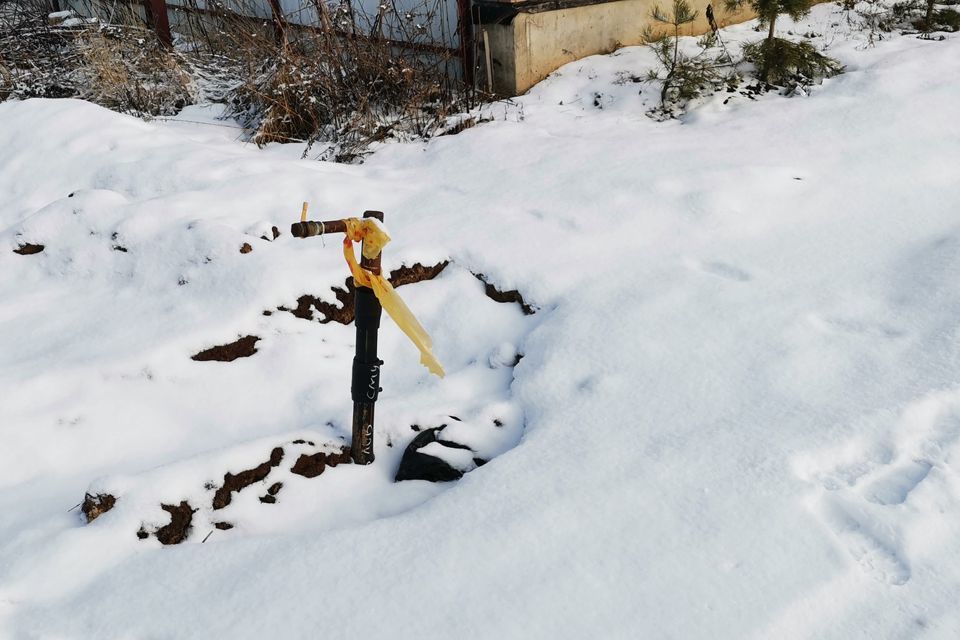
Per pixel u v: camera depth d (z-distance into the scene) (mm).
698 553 2648
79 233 4988
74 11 10039
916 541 2631
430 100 7219
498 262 4566
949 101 5965
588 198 5059
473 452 3492
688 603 2482
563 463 3141
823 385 3395
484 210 5062
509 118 6742
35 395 3668
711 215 4855
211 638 2510
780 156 5477
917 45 7172
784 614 2426
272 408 3857
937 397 3219
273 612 2580
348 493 3406
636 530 2764
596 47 7664
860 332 3746
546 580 2602
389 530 2881
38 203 5926
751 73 7055
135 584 2744
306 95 6906
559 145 5953
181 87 8055
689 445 3139
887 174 5195
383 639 2453
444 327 4383
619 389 3559
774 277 4273
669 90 6801
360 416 3395
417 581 2643
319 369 4055
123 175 5844
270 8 8898
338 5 7656
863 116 5910
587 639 2393
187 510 3113
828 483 2918
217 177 5602
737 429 3193
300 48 7465
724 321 3908
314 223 2951
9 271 5020
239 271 4410
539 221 4902
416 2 7781
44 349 4141
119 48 8398
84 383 3764
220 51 8727
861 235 4621
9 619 2631
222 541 2912
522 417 3639
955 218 4699
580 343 3896
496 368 4059
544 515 2867
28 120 6637
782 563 2588
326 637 2479
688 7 7352
